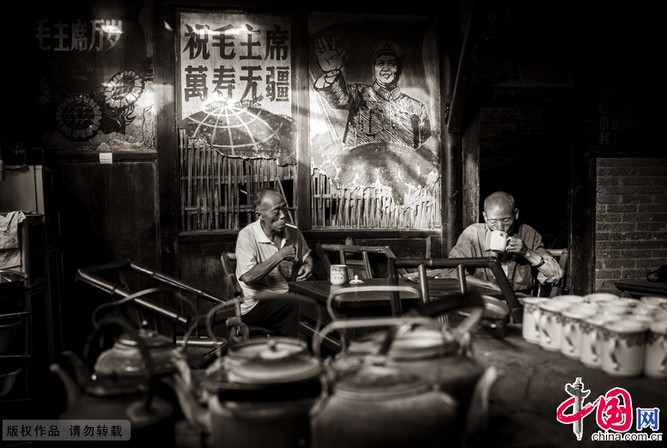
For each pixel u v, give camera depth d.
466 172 5.18
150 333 2.04
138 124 4.74
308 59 4.93
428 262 2.88
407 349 1.71
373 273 5.02
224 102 4.84
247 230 4.24
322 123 4.99
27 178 4.22
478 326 2.51
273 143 4.91
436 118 5.14
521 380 2.00
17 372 3.51
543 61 5.28
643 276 5.52
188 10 4.75
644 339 1.97
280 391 1.60
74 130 4.67
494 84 5.19
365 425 1.45
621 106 5.41
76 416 1.73
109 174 4.71
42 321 4.23
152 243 4.77
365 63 5.04
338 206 5.04
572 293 5.41
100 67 4.68
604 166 5.41
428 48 5.12
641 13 5.31
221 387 1.60
